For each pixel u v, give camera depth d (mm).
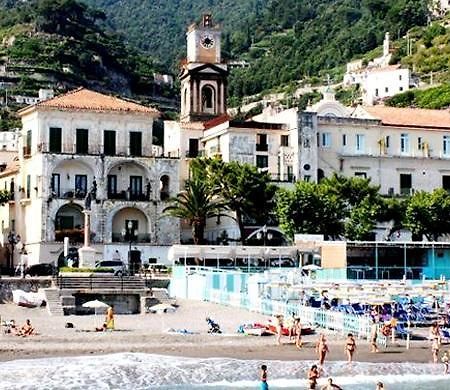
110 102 122500
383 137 130375
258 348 68500
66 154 117625
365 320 75438
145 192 121438
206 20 152750
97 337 70938
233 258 106750
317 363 61812
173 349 67000
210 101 149750
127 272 104062
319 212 112875
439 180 132125
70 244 115812
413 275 111812
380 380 58938
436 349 65938
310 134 126188
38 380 54594
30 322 78438
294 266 108812
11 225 127188
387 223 122562
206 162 115812
